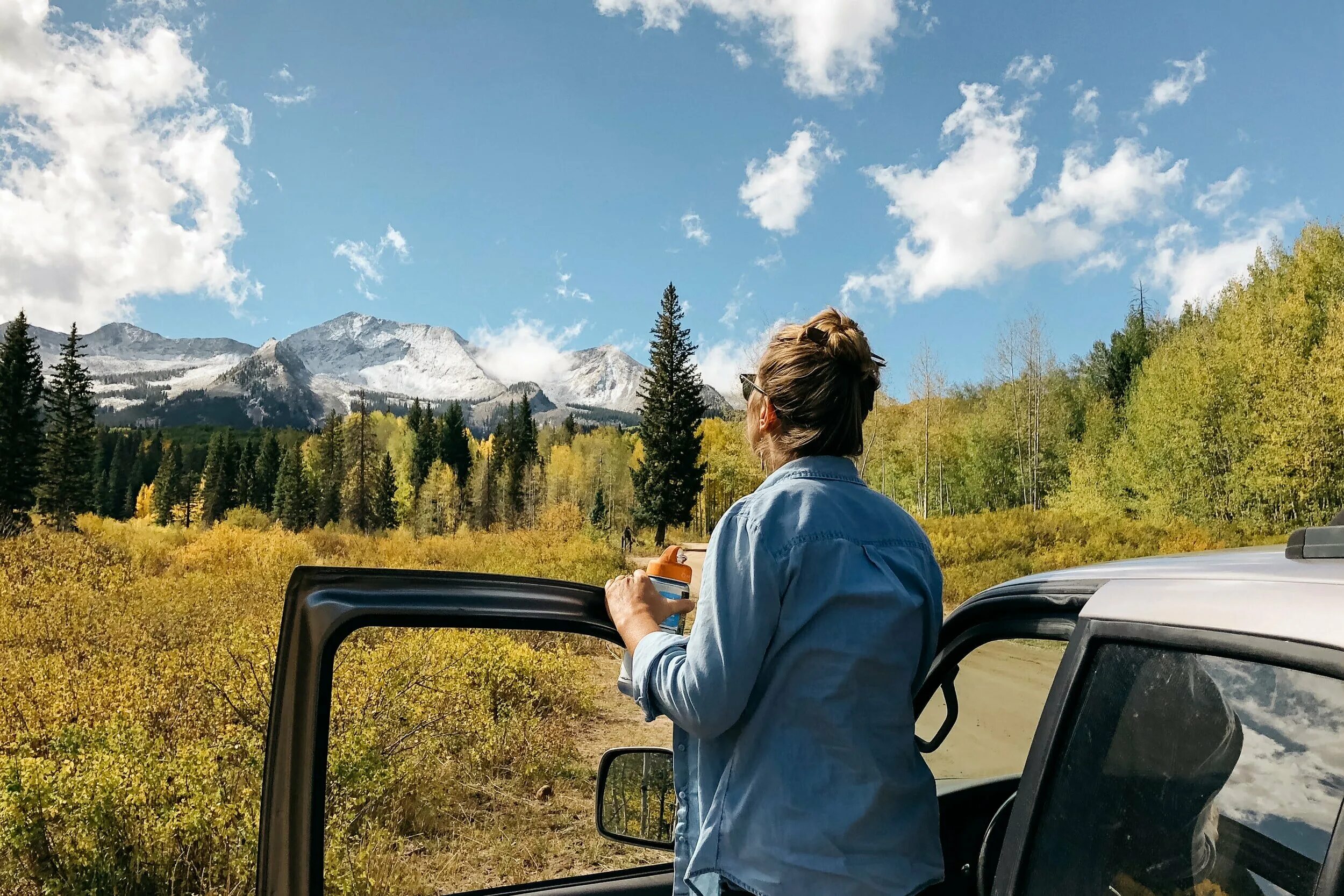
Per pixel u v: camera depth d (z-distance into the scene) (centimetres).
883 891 112
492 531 6200
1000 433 5169
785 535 120
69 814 341
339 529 6500
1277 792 81
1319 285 3394
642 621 135
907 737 122
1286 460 2905
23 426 5672
